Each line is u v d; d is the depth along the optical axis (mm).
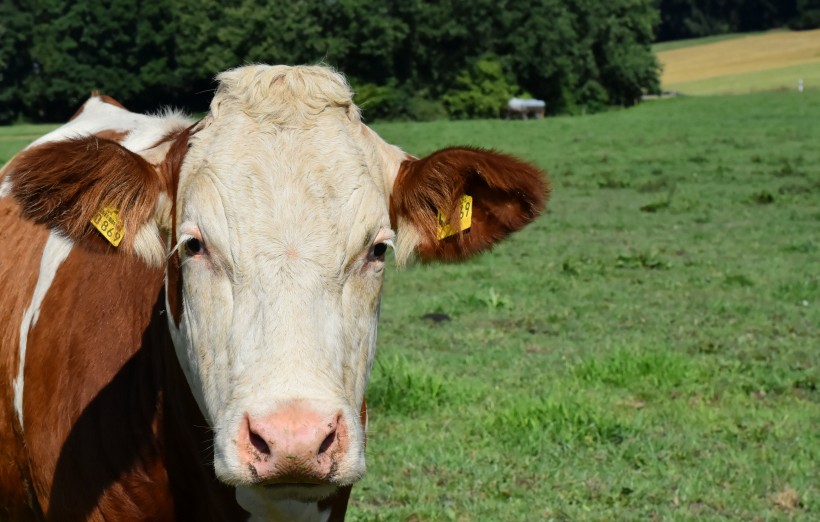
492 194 3959
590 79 81125
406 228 3959
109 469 3930
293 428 2967
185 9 82250
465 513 6711
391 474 7344
